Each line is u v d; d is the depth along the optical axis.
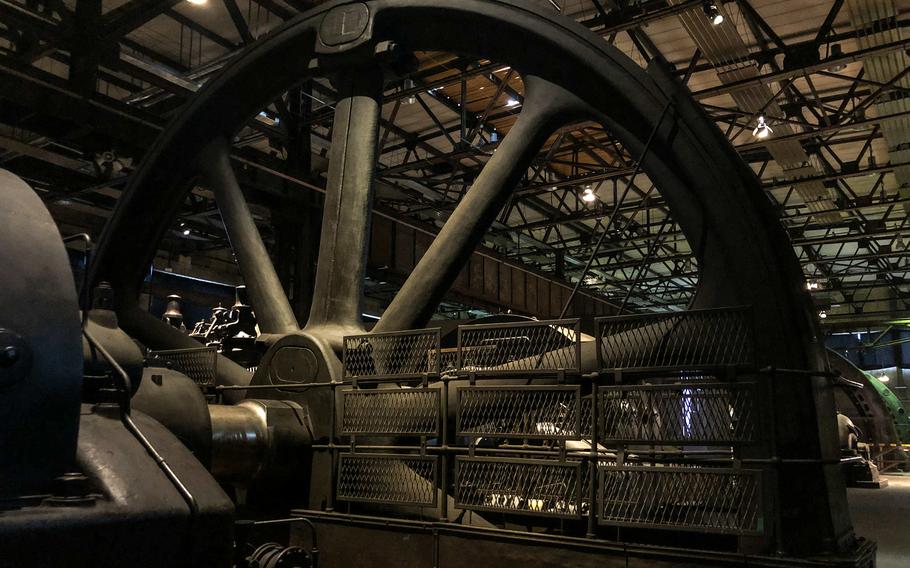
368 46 7.34
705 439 4.56
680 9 10.90
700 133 5.62
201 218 19.08
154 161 8.43
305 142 14.57
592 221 24.30
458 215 6.79
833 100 15.72
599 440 4.86
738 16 12.80
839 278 30.98
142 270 8.98
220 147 8.34
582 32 6.37
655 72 5.91
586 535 4.84
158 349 8.45
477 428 5.30
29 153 12.82
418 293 6.66
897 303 33.56
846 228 25.67
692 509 4.90
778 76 12.42
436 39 7.46
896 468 23.78
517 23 6.67
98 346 3.25
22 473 2.55
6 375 2.51
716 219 5.49
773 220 5.39
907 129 14.99
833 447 5.05
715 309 4.76
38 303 2.67
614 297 31.72
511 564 5.04
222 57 13.25
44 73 9.91
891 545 9.49
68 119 10.23
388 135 17.61
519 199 20.80
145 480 2.91
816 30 13.31
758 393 4.50
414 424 5.61
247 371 7.26
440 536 5.33
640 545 4.63
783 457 4.79
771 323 5.12
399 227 18.03
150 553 2.74
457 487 5.28
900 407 26.92
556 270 24.55
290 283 14.47
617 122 6.30
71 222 17.36
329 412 6.09
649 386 4.75
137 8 10.55
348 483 5.81
